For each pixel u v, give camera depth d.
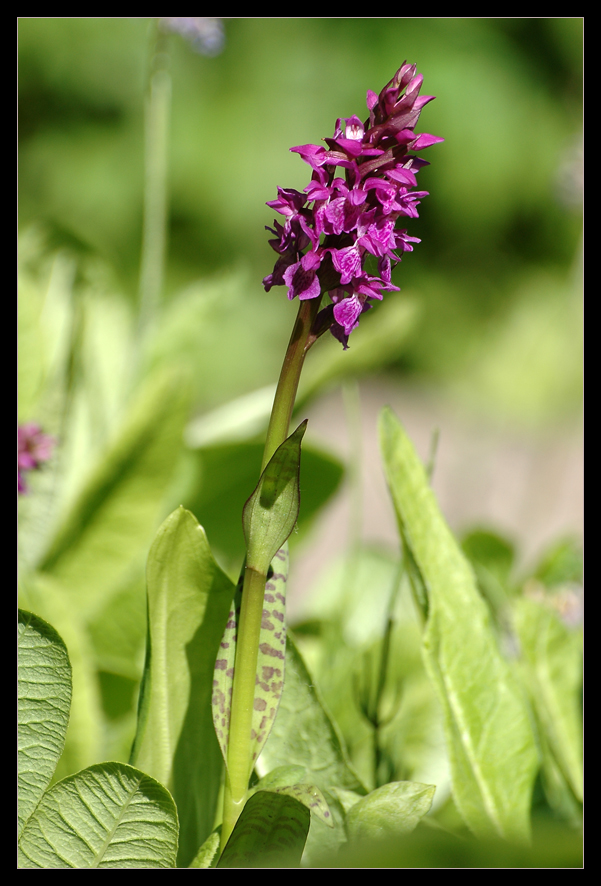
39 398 1.19
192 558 0.89
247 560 0.85
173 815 0.86
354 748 0.99
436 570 0.92
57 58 5.17
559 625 0.99
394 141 0.85
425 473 0.93
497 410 2.33
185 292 1.48
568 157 2.10
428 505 0.93
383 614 1.34
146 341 1.40
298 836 0.85
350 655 1.06
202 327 1.43
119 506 1.05
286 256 0.85
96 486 1.04
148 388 1.04
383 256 0.85
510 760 0.91
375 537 2.69
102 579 1.06
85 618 1.06
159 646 0.89
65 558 1.05
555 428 2.29
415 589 0.93
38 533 1.13
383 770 0.98
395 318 1.26
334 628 1.12
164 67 1.55
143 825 0.86
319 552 2.53
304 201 0.85
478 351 2.59
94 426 1.28
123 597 1.06
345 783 0.90
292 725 0.90
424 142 0.85
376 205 0.85
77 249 1.49
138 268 4.96
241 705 0.85
